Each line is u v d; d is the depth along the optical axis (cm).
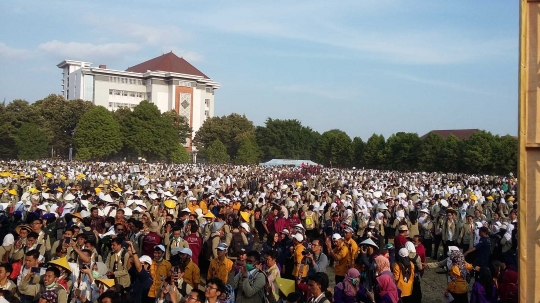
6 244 917
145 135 8750
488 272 828
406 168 8294
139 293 873
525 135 353
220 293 658
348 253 1018
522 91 355
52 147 9019
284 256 1043
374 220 1568
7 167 4566
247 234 1291
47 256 1041
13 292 767
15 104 8431
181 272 783
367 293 780
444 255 1588
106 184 2930
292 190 2773
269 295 746
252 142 9981
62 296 707
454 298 904
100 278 798
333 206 1775
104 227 1320
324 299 673
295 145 10419
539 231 345
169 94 12694
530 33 358
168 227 1168
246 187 3466
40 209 1545
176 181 3291
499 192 3158
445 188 3284
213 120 10775
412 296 898
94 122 8281
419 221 1689
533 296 343
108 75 12506
